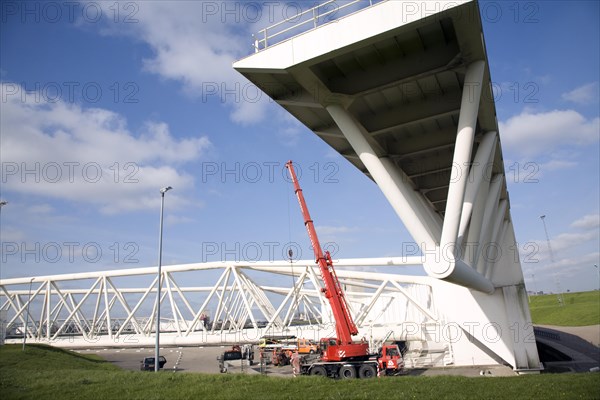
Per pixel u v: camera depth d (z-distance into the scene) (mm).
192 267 55750
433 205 29828
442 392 14766
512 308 27562
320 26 13867
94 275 62219
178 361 40688
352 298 46844
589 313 88250
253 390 16766
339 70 15578
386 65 15227
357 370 25828
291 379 18625
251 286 55438
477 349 31844
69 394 17922
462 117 13641
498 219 26891
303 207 29000
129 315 60406
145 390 17984
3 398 17578
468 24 12273
